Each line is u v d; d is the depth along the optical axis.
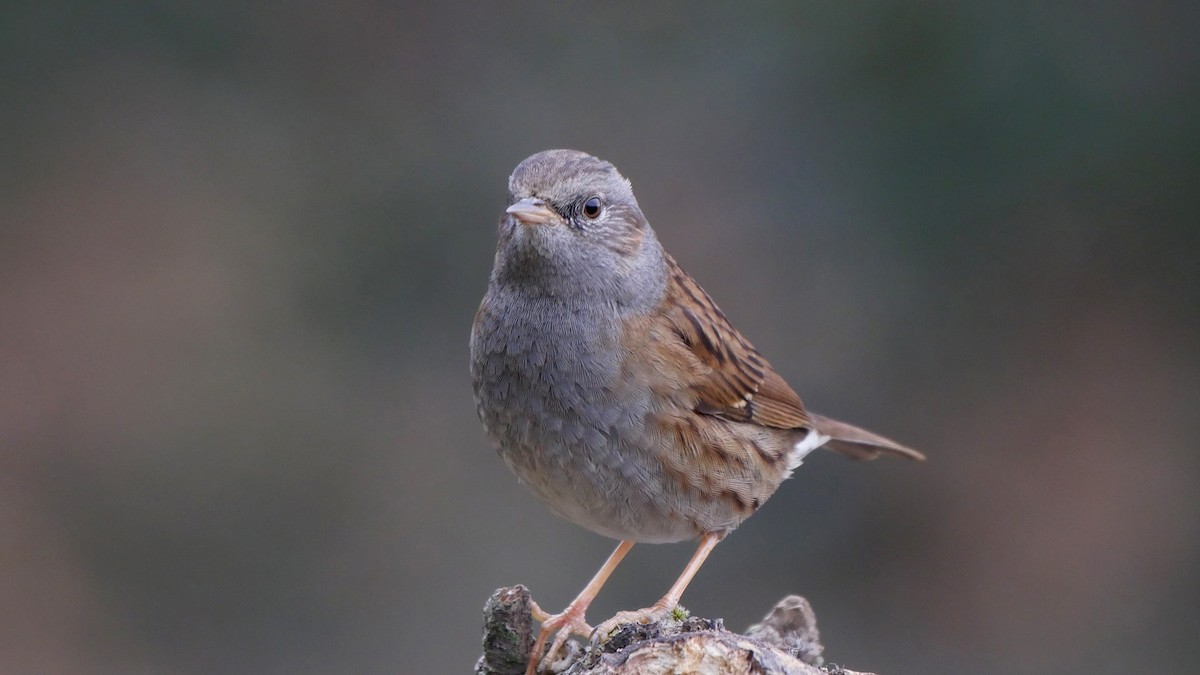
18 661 12.25
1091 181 13.12
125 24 14.29
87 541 12.83
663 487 7.68
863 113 13.31
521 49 14.17
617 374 7.49
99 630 12.48
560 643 7.37
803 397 13.34
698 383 7.77
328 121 14.24
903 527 13.10
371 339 13.66
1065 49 12.88
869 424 13.34
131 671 12.41
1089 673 12.55
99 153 14.20
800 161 13.50
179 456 13.13
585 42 14.10
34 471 13.09
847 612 12.84
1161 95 12.88
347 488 13.09
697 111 13.75
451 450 13.27
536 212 7.35
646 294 7.75
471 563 12.74
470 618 12.51
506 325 7.59
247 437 13.22
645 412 7.55
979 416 13.41
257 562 12.83
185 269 13.93
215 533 12.91
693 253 13.48
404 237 13.87
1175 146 12.88
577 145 13.83
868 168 13.34
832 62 13.34
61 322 13.71
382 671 12.39
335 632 12.59
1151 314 13.38
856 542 13.06
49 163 14.15
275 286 13.83
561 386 7.48
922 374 13.45
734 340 8.25
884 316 13.45
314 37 14.37
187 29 14.29
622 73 13.98
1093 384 13.38
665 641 6.07
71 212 14.05
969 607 12.91
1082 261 13.36
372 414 13.37
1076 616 12.79
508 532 12.88
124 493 13.02
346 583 12.77
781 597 12.71
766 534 13.01
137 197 14.10
